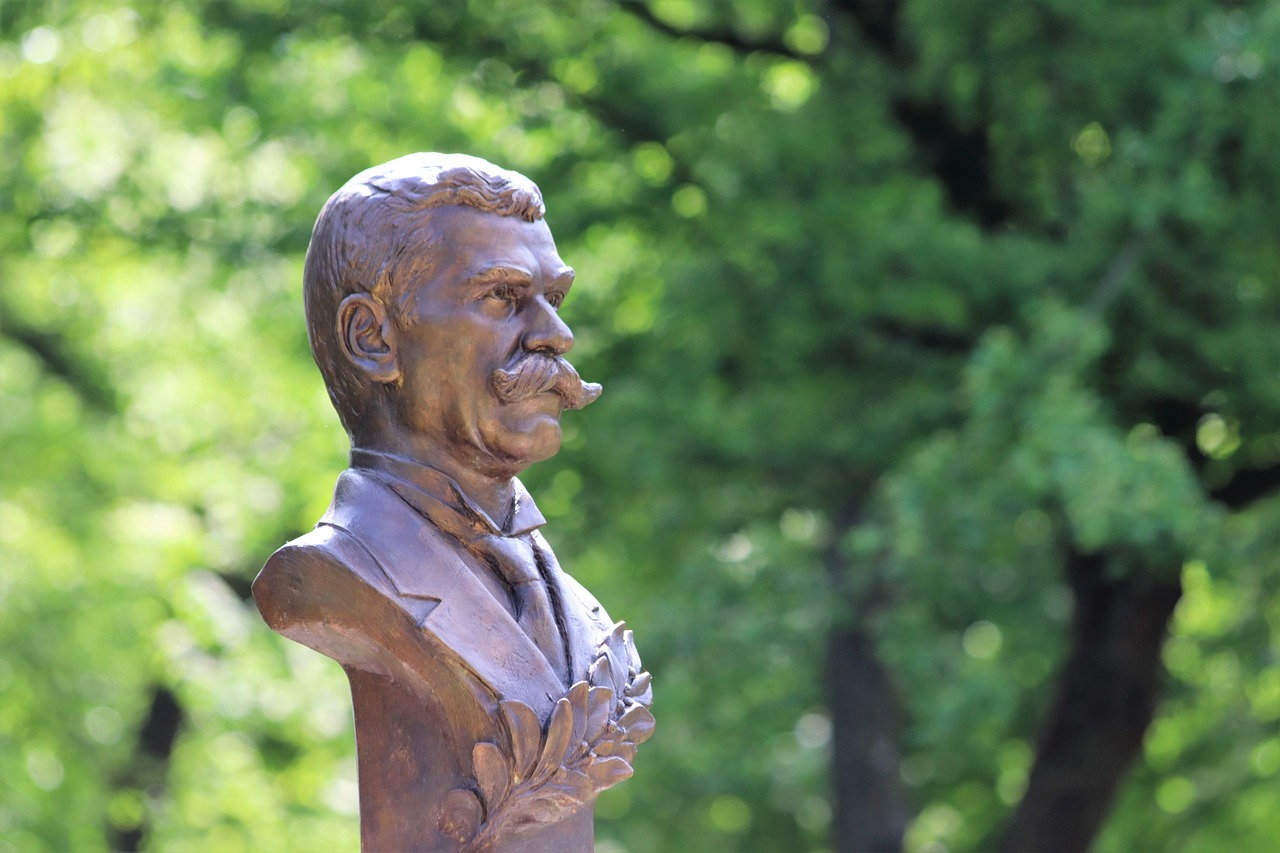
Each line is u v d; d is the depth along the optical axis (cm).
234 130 1254
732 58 1295
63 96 1386
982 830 1677
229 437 1561
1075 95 1098
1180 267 1070
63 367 1697
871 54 1187
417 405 382
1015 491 1030
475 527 386
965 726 1406
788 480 1245
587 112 1220
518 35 1209
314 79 1274
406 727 385
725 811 1873
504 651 378
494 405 380
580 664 392
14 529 1558
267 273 1315
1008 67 1095
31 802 1430
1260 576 1145
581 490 1234
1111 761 1191
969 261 1095
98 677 1560
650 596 1357
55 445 1573
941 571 1177
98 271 1521
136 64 1343
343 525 379
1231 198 1059
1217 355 1077
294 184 1336
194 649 1559
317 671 1552
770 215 1123
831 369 1196
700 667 1317
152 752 1720
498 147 1234
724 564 1330
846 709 1421
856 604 1334
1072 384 1007
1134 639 1183
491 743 373
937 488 1031
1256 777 1501
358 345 383
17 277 1616
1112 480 950
